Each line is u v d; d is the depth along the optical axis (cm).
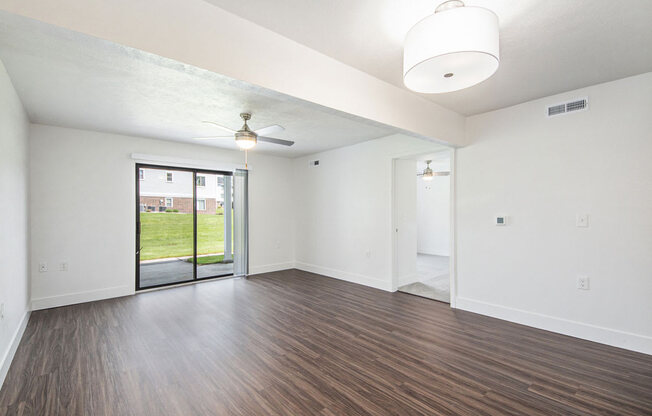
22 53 214
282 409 191
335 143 510
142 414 187
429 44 155
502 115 342
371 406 193
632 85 263
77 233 409
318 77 221
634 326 263
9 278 250
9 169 251
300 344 284
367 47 216
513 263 334
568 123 296
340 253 546
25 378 227
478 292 365
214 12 170
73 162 407
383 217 474
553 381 220
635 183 262
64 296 398
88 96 295
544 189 312
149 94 290
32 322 338
